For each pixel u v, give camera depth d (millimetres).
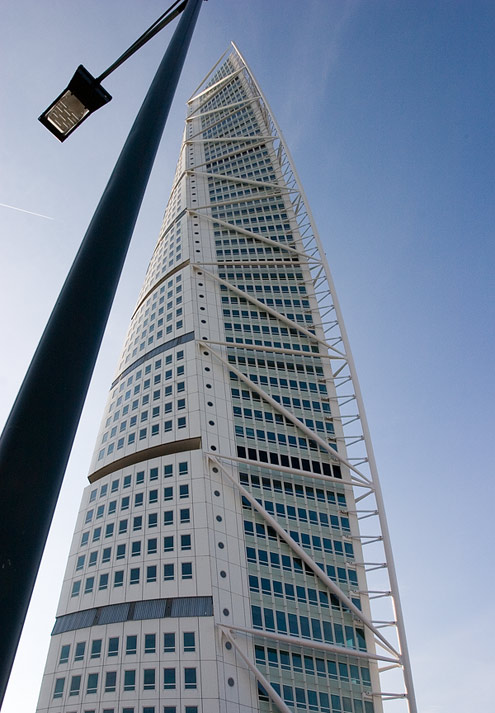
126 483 81625
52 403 5598
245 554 73125
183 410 88438
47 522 5160
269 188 138750
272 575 72312
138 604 67875
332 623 70062
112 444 91000
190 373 93312
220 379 93938
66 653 66562
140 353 104625
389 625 70750
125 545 74312
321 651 67250
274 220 130250
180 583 68625
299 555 75125
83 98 9414
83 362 6023
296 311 110875
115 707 60031
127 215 7422
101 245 6922
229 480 80125
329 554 77000
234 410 90188
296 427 90938
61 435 5516
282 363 100188
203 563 69938
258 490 80812
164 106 9320
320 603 71500
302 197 129000
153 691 60281
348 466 86812
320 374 99938
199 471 79188
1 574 4617
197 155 155125
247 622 67062
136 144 8375
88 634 67125
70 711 61156
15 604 4613
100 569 73562
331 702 63719
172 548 71938
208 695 59344
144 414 91375
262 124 160250
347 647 68312
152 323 109625
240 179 140375
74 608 71500
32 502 5070
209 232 126500
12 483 5051
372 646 69250
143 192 7938
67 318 6191
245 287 113938
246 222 129750
